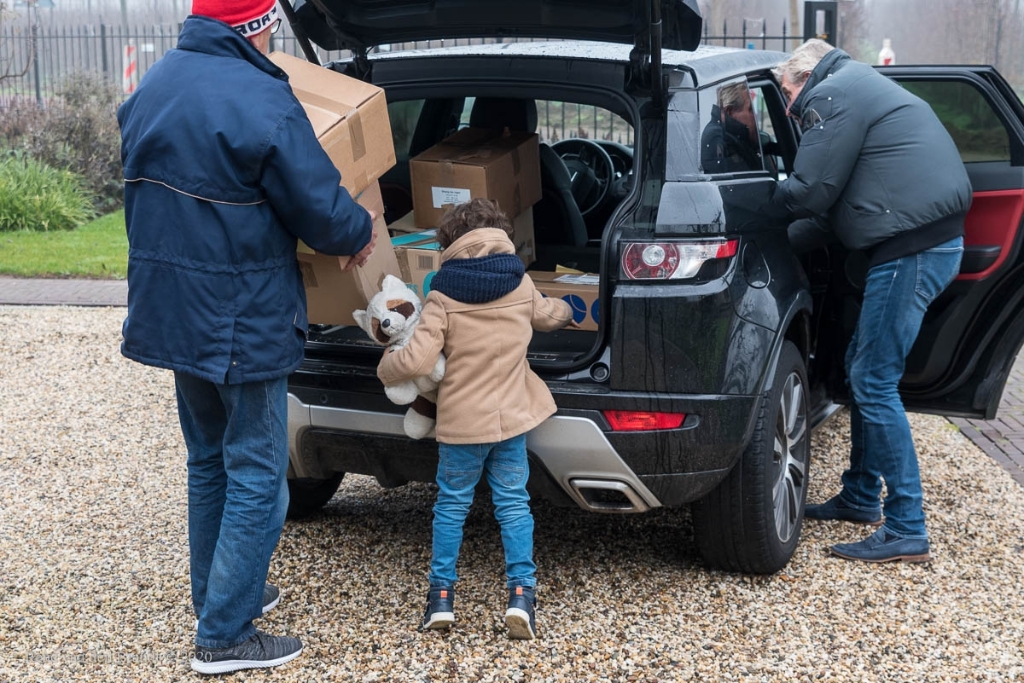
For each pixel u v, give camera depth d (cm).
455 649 303
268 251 269
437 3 338
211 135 256
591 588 342
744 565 343
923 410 414
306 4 354
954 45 2002
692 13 308
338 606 331
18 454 475
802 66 357
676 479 304
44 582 348
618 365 297
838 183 344
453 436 295
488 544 377
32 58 1380
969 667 297
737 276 306
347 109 289
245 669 292
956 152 354
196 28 268
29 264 916
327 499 404
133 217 268
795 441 367
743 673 291
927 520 402
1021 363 658
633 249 295
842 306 407
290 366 278
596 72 336
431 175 355
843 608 331
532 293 303
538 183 386
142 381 597
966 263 379
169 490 433
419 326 292
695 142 310
